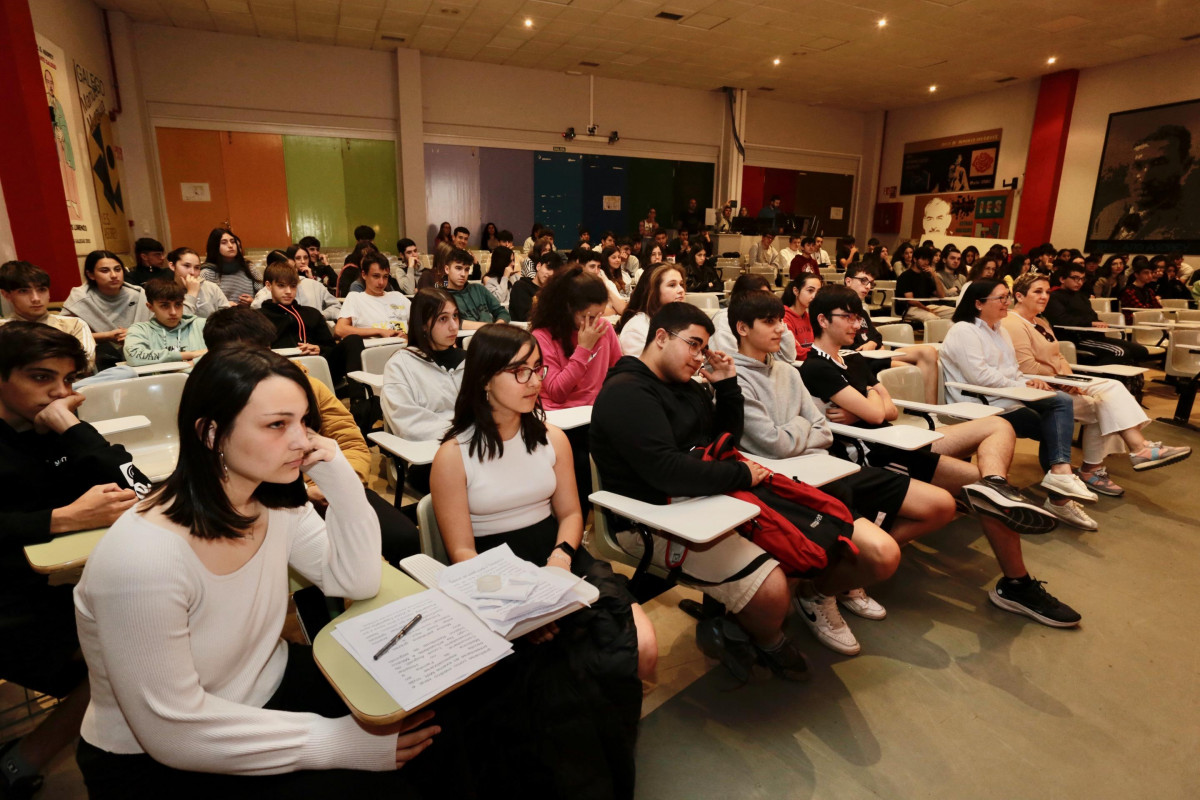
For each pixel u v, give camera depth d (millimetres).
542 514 1573
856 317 2324
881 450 2342
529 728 1206
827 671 1875
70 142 5777
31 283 2854
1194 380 4250
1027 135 10766
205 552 935
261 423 903
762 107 12367
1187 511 2988
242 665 1023
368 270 4316
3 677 1312
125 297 3738
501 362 1402
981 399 2936
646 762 1536
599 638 1259
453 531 1438
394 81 9578
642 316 3021
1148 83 9102
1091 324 5406
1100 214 9766
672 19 7855
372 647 998
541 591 1147
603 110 11070
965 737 1632
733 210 11555
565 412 2322
